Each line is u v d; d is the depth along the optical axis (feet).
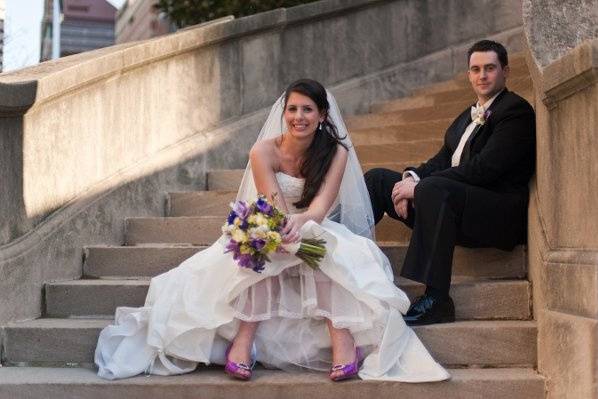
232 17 23.00
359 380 12.12
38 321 14.21
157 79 19.15
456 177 14.08
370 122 23.95
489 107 15.05
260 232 11.94
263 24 22.50
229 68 21.79
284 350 12.78
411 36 26.91
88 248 16.08
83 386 12.14
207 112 21.06
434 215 13.50
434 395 12.05
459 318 13.89
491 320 13.79
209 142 20.68
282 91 23.54
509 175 14.38
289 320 12.83
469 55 15.38
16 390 12.15
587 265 10.88
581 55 10.77
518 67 23.79
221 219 17.20
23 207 14.42
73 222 15.76
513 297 13.84
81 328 13.50
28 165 14.57
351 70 25.49
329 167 13.83
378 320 12.34
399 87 26.50
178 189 19.60
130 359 12.66
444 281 13.34
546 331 12.16
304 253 12.32
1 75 15.72
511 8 27.37
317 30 24.54
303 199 13.70
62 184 15.70
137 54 17.85
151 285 13.60
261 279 12.44
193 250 15.87
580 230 11.39
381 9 26.27
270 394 12.05
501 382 12.04
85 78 15.99
